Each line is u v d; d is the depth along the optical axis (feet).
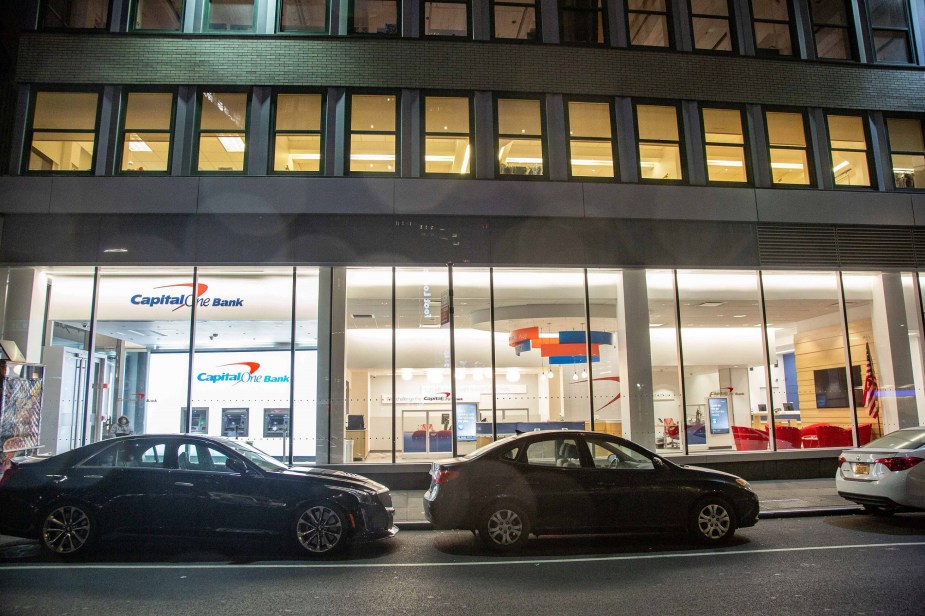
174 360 52.03
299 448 45.24
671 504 27.81
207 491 26.35
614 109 50.29
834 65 53.47
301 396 45.70
